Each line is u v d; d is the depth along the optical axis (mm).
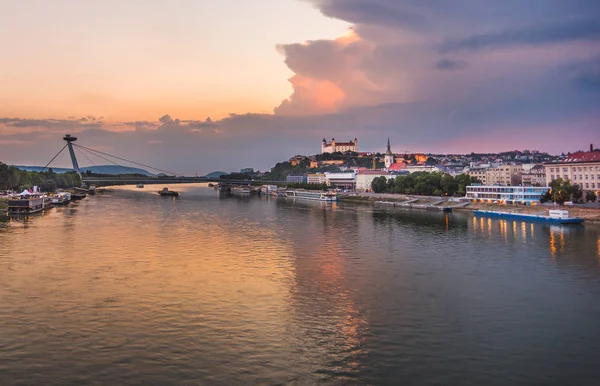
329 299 88688
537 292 94500
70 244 144250
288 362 62156
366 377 58500
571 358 64062
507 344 68500
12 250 133250
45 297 88188
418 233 174500
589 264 120062
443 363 62344
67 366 60531
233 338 69688
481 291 95062
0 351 64625
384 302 87250
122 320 76500
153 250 135750
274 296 90250
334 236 166000
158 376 58188
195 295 90375
